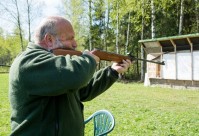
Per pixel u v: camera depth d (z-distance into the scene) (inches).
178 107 530.3
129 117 419.8
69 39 104.6
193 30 1343.5
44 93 91.7
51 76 89.9
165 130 336.8
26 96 94.5
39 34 102.9
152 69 954.1
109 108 510.3
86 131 316.2
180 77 858.8
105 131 183.2
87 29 1716.3
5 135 313.4
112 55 122.0
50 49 102.2
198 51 810.2
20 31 1769.2
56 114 97.8
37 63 92.0
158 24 1402.6
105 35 1638.8
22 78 92.5
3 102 573.9
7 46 2142.0
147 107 523.2
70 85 90.0
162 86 930.1
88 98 124.2
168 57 890.1
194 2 1283.2
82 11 1670.8
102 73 124.5
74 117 102.3
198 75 812.6
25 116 96.2
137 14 1214.9
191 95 706.8
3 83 1081.4
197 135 316.8
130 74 1552.7
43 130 96.1
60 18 104.2
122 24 1583.4
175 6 1352.1
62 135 97.8
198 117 416.8
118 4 1266.0
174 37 841.5
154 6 1177.4
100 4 1600.6
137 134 319.3
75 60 92.6
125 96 689.0
